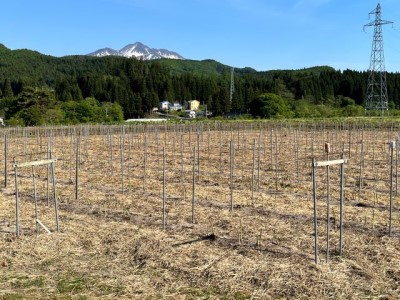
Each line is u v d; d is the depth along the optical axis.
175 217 9.64
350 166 17.05
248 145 26.19
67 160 19.91
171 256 7.20
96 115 68.81
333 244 7.72
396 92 103.88
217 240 8.00
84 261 7.14
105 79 113.25
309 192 12.48
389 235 8.18
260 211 10.18
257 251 7.40
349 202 11.20
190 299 5.82
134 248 7.61
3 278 6.49
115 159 20.14
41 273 6.68
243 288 6.09
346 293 5.88
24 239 8.01
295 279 6.27
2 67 151.25
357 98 104.94
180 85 122.75
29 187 13.17
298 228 8.72
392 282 6.23
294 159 19.39
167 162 18.92
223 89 94.50
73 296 5.95
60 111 64.44
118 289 6.15
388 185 13.37
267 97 70.19
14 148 25.67
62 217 9.62
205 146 25.98
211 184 13.79
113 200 11.32
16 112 62.06
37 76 144.00
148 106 100.31
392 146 8.24
